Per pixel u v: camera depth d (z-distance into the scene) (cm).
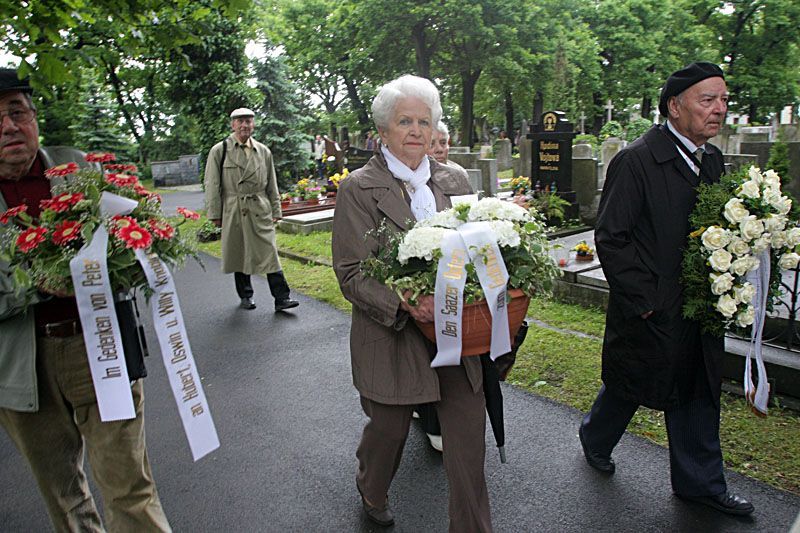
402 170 248
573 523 283
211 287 768
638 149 269
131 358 219
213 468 349
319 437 379
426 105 244
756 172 257
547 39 3194
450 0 2830
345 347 534
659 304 265
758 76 3834
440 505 304
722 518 280
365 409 257
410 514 297
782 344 400
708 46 3988
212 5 372
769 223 249
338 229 246
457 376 243
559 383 420
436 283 217
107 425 230
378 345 240
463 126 3447
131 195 229
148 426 406
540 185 931
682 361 271
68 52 308
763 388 280
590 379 420
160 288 217
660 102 273
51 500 244
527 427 370
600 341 483
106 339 208
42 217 209
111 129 2467
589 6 3738
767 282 271
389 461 265
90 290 203
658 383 271
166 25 359
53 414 233
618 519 284
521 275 225
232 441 379
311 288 720
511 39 3020
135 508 235
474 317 221
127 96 2527
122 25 386
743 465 314
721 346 274
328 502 311
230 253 637
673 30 3906
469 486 238
